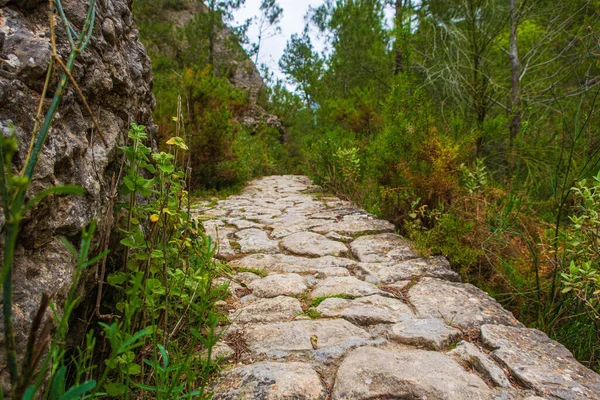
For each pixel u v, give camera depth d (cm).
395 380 170
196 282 205
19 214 70
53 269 133
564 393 167
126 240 165
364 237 420
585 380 177
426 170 436
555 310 284
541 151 563
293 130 2283
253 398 161
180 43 2067
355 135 945
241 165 988
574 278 238
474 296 268
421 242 357
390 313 242
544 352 200
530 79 763
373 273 312
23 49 138
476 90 673
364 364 182
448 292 274
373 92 1058
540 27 743
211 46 2136
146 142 262
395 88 500
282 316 242
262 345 206
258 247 395
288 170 1727
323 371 183
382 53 1080
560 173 489
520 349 202
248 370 180
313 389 167
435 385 166
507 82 755
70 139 151
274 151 1797
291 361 190
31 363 72
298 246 393
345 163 697
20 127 128
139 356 171
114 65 197
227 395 164
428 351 198
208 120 823
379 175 506
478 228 368
